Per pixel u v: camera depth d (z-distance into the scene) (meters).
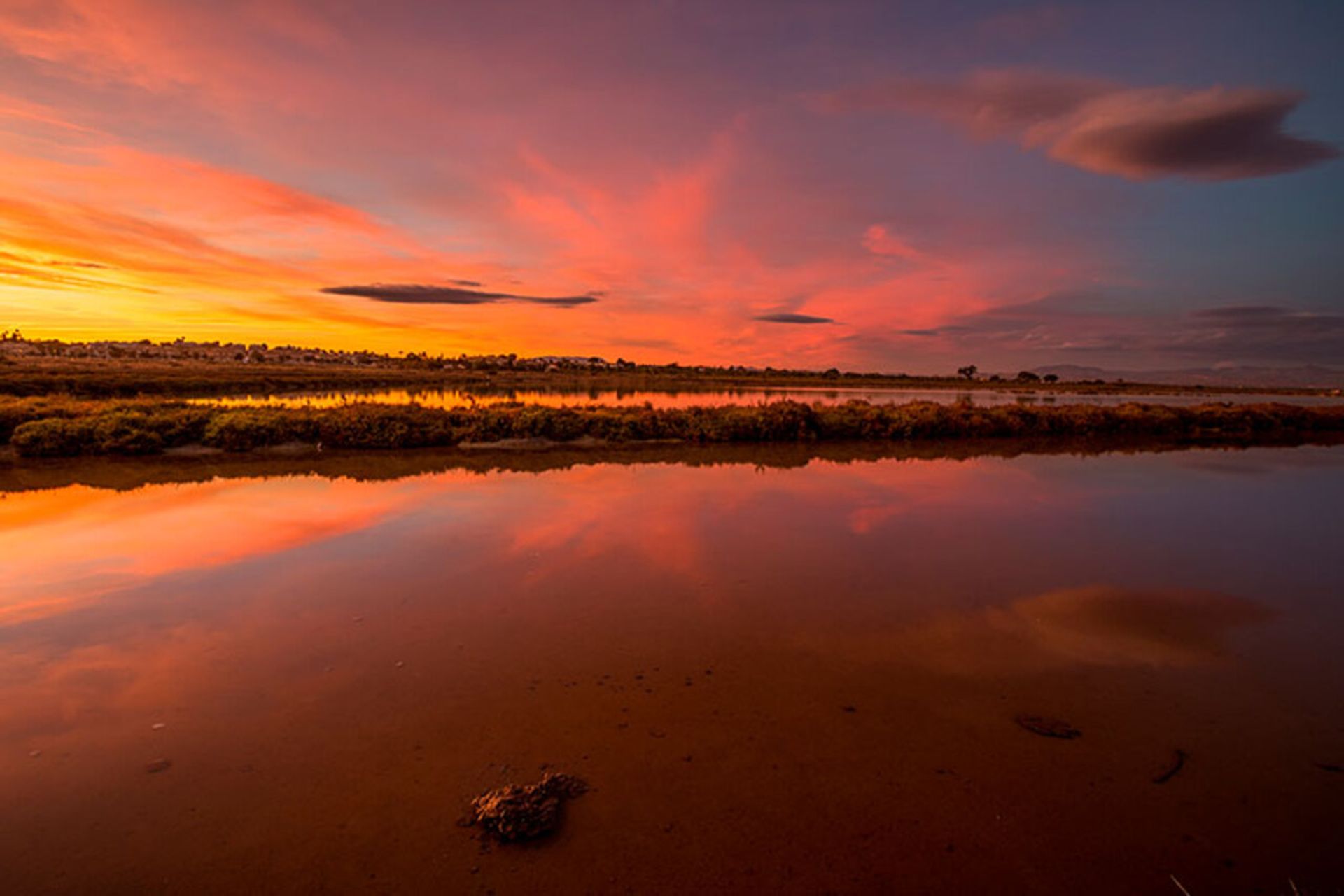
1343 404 51.19
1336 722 4.62
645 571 7.66
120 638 5.67
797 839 3.41
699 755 4.11
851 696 4.88
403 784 3.80
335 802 3.64
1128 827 3.54
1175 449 20.02
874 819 3.56
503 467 14.84
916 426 21.62
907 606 6.69
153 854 3.25
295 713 4.54
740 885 3.12
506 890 3.06
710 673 5.21
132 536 8.75
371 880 3.11
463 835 3.41
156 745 4.14
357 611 6.34
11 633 5.75
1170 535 9.61
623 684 5.00
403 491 11.99
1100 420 23.94
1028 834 3.48
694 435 19.77
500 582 7.22
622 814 3.57
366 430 17.30
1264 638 6.05
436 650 5.55
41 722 4.37
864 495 12.23
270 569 7.52
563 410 20.72
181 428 16.20
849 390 65.56
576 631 5.97
